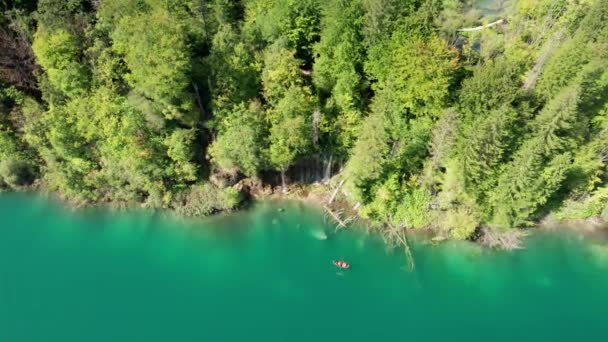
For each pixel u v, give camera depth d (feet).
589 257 228.63
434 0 220.64
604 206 241.96
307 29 232.53
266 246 234.58
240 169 247.29
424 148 228.43
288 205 253.44
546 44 231.71
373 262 225.76
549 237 237.45
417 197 234.99
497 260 227.40
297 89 221.25
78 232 242.58
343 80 224.53
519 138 214.69
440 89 212.23
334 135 242.58
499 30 251.39
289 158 233.76
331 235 237.86
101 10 231.09
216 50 223.51
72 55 225.35
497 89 206.39
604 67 202.80
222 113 232.12
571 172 230.07
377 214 239.50
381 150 213.87
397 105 224.74
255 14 241.14
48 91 234.99
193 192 249.34
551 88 212.23
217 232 241.55
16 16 241.76
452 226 229.45
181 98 219.61
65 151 239.30
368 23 216.54
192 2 231.09
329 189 256.52
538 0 248.52
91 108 229.86
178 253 232.32
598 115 222.28
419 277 219.82
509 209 222.69
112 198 253.44
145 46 202.69
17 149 253.24
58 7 237.86
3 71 239.71
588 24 215.92
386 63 220.23
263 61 228.63
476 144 206.39
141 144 231.09
